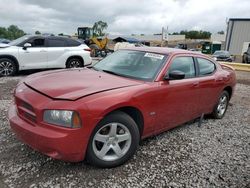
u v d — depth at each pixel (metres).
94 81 3.76
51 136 3.02
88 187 3.14
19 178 3.22
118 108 3.44
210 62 5.56
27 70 10.76
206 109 5.45
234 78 6.25
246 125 5.81
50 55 10.76
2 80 9.14
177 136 4.84
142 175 3.46
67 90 3.36
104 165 3.49
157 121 4.11
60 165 3.54
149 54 4.59
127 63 4.55
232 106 7.47
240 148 4.52
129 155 3.68
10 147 3.94
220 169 3.75
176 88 4.30
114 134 3.49
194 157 4.05
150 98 3.84
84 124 3.11
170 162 3.84
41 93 3.35
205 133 5.10
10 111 3.74
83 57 11.65
